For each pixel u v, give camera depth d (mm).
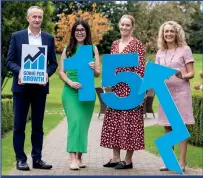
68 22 26375
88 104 6566
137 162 7289
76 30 6605
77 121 6477
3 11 17688
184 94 6414
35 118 6324
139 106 6586
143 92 6324
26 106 6281
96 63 6656
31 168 6531
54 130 12234
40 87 6234
